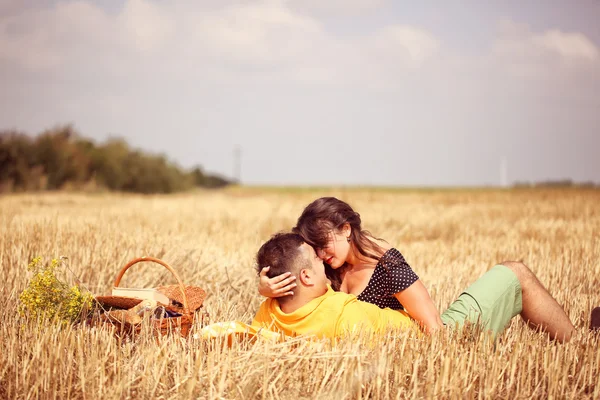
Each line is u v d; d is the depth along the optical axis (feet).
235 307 16.44
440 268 23.22
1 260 19.17
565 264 22.75
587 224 40.93
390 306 12.82
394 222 45.24
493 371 10.50
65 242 22.31
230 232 34.45
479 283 13.32
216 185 271.69
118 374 10.64
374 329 11.94
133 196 107.76
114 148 140.97
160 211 53.11
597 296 18.63
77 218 36.19
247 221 43.45
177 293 14.52
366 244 12.61
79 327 12.92
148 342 12.04
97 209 53.78
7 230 24.82
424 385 10.41
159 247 22.65
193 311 13.82
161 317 13.09
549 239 32.71
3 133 113.91
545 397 10.60
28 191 111.45
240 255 24.85
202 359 10.81
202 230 35.09
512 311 13.26
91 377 10.43
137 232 26.27
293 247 11.87
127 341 12.13
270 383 10.41
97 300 13.93
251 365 10.45
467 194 107.45
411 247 30.50
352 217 12.60
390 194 112.78
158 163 153.58
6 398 10.43
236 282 19.65
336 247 12.54
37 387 10.30
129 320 12.86
